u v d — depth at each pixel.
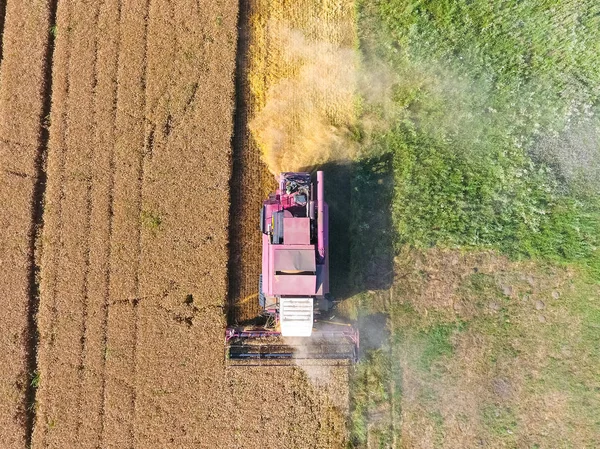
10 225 14.69
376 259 14.26
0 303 14.35
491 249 14.07
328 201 14.52
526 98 14.41
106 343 14.16
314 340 14.05
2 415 13.89
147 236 14.51
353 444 13.61
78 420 13.86
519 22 14.68
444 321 13.95
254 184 14.73
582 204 13.84
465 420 13.55
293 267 12.16
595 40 14.41
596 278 13.67
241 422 13.78
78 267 14.47
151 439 13.75
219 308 14.11
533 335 13.77
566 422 13.38
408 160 14.36
